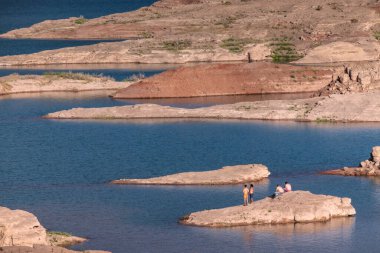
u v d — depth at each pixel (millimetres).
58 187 177750
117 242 144375
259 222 150625
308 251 139750
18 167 196000
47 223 154375
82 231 150000
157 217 156000
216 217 151500
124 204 164250
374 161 185500
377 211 157375
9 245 133000
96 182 180875
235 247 141500
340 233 146625
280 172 185250
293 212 151375
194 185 174500
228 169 180375
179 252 140000
